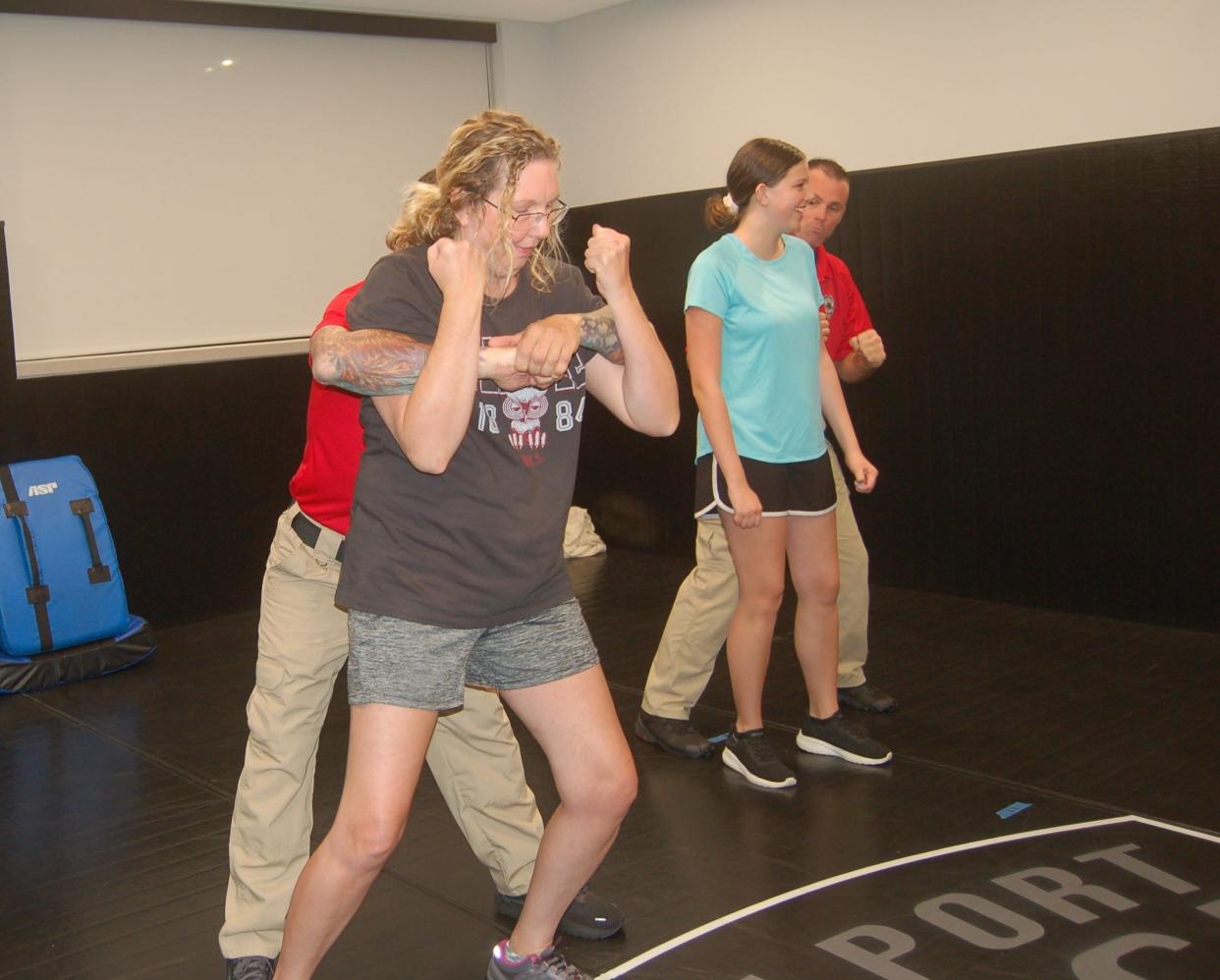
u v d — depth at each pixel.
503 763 2.56
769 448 3.20
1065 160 4.63
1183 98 4.44
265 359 5.63
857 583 3.79
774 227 3.16
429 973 2.46
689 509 6.14
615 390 2.08
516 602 1.93
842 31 5.41
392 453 1.89
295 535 2.31
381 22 6.07
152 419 5.34
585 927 2.55
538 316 1.96
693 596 3.58
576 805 2.03
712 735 3.76
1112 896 2.63
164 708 4.32
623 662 4.57
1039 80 4.81
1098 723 3.67
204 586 5.55
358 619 1.90
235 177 5.75
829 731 3.51
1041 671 4.18
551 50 6.73
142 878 2.98
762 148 3.11
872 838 2.98
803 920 2.60
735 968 2.42
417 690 1.89
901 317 5.17
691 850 2.96
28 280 5.23
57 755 3.89
